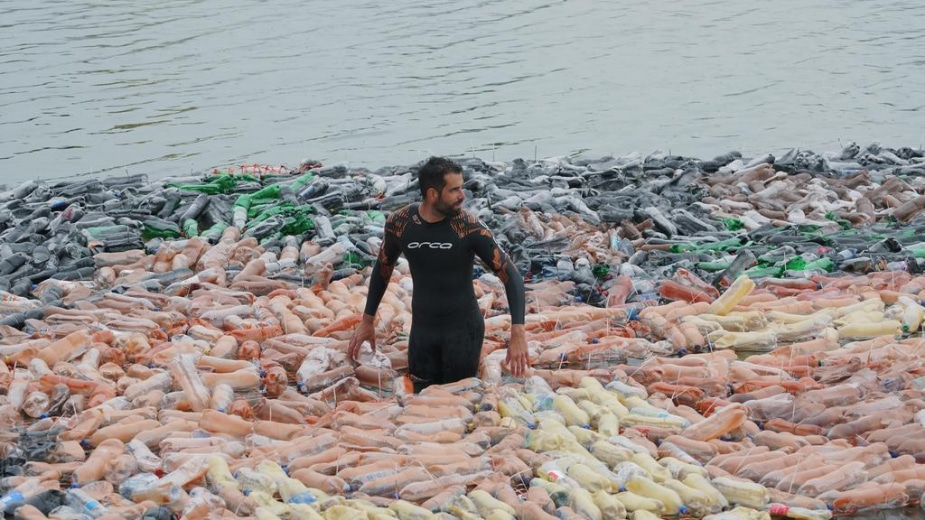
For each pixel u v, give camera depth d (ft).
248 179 61.41
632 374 34.63
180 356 34.12
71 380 33.30
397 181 60.54
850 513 27.63
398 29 137.08
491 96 102.37
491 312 40.81
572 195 55.72
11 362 35.17
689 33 134.00
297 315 39.91
